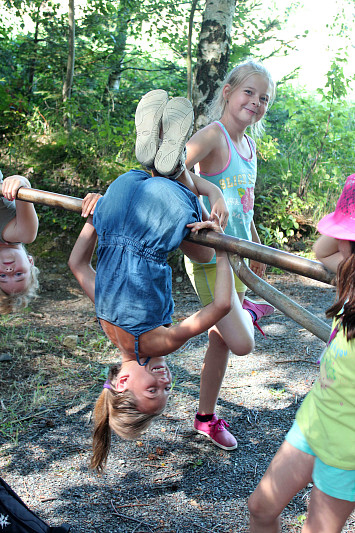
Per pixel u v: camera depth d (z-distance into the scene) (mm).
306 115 7895
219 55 6512
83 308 5586
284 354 4539
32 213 2342
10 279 2377
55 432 3377
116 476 2967
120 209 1938
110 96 8750
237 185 3041
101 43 9117
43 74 8742
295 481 1814
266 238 7008
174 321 5215
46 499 2764
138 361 1979
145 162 1982
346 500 1691
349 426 1643
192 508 2721
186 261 3133
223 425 3285
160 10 9188
